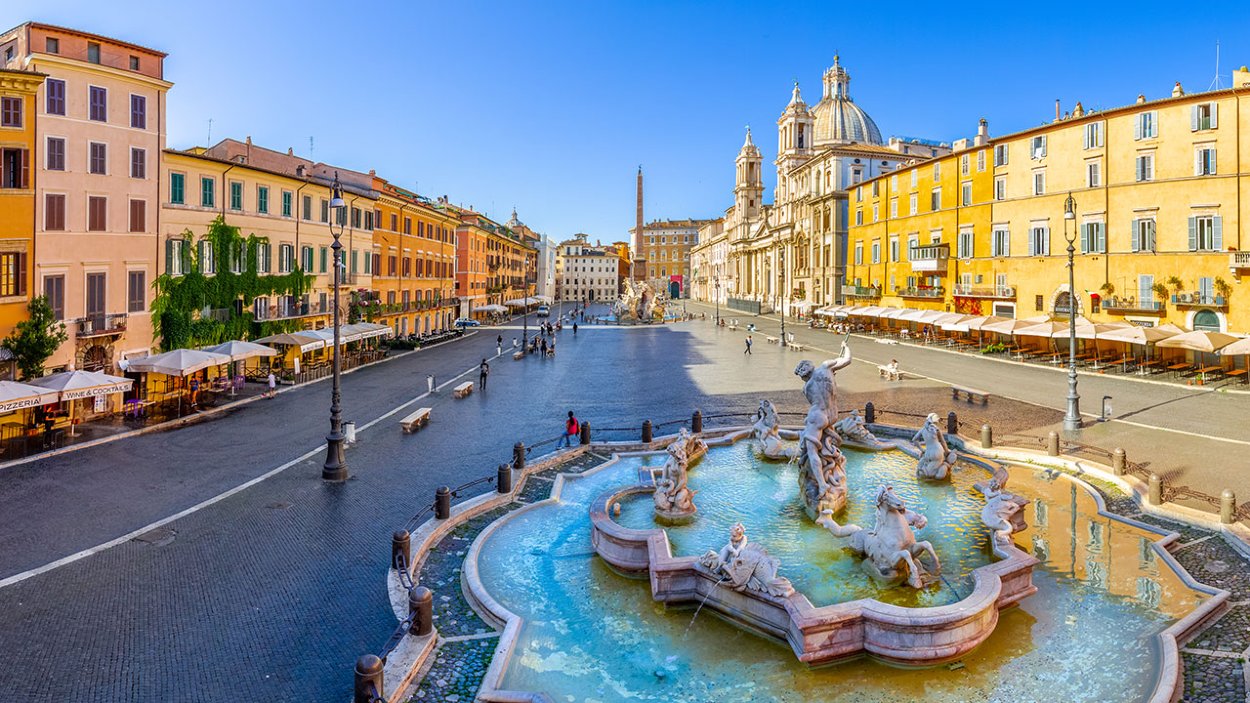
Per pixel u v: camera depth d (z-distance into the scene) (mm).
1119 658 10859
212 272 39438
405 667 10617
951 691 10148
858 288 77312
